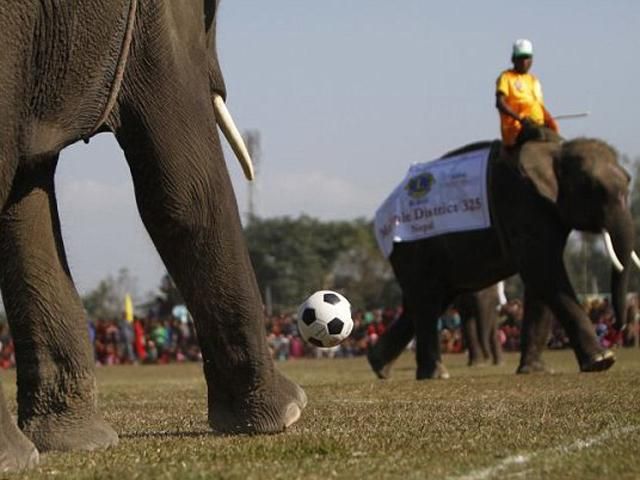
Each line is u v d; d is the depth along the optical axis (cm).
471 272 3341
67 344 1327
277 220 17838
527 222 3122
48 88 1108
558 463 1041
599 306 6650
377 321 8862
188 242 1297
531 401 1834
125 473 1030
